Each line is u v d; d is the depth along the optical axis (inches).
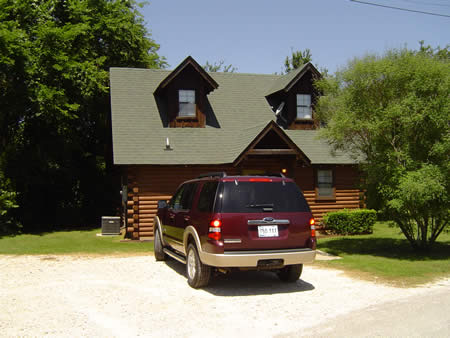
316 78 748.0
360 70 461.1
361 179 533.3
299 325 222.8
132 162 595.8
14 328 218.8
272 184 302.2
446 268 378.3
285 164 673.0
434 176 411.5
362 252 492.4
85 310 252.2
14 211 753.0
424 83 435.2
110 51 989.8
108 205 905.5
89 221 884.0
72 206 858.8
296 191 307.7
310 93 762.2
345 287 311.3
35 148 779.4
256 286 316.8
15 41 650.8
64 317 238.4
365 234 677.9
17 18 722.2
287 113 766.5
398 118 441.1
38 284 322.0
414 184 399.2
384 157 457.7
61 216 836.0
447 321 225.1
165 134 669.3
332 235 680.4
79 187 877.2
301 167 696.4
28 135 805.2
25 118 767.7
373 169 459.5
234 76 857.5
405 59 452.4
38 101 682.2
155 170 629.9
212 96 789.9
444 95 432.5
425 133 448.1
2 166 685.3
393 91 459.8
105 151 907.4
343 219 666.8
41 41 708.7
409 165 437.4
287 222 295.1
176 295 289.0
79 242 586.6
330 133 482.6
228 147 663.8
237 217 284.2
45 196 834.8
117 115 680.4
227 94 804.0
